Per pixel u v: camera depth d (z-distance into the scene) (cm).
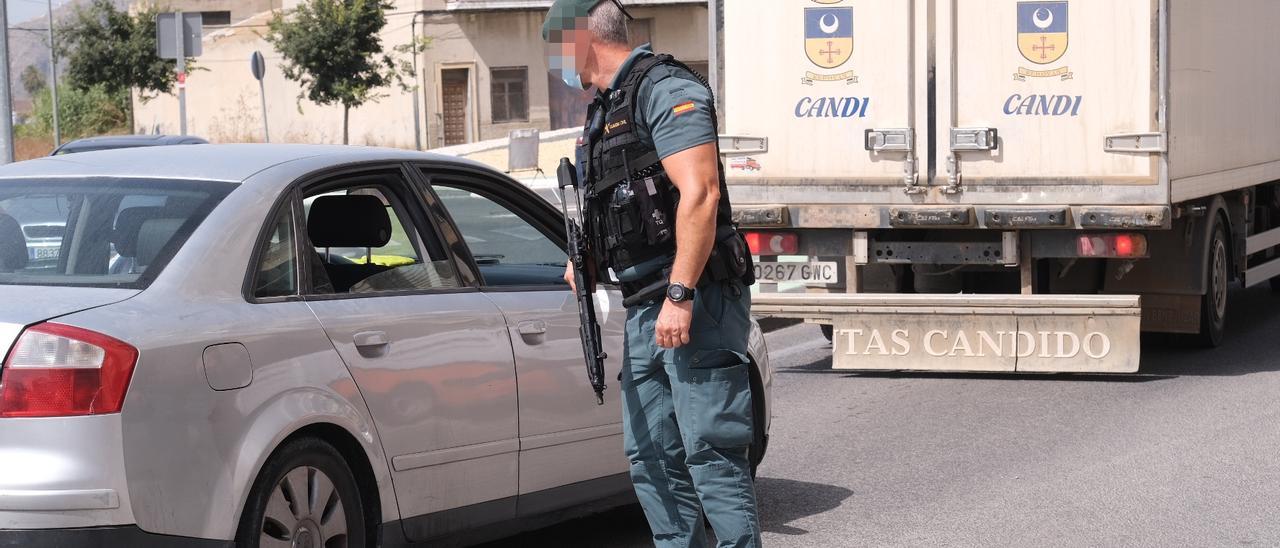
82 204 542
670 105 487
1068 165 1171
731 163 1262
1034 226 1174
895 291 1305
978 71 1190
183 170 559
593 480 661
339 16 4997
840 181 1234
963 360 1191
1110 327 1149
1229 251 1435
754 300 1235
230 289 512
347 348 542
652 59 502
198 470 478
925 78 1203
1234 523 732
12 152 1838
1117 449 925
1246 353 1348
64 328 458
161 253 509
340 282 603
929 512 769
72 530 449
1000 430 1003
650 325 511
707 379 501
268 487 503
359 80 5053
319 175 572
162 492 467
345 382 536
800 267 1279
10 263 524
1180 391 1144
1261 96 1501
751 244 1280
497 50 5278
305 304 538
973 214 1193
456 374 586
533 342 627
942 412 1078
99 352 457
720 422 502
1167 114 1143
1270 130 1545
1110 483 827
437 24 5256
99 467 452
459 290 610
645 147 500
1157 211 1145
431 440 573
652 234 498
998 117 1187
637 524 751
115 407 456
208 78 5859
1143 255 1172
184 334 482
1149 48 1145
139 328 471
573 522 756
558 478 640
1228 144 1355
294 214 552
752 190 1259
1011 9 1177
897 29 1210
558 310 645
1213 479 832
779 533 728
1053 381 1211
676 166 486
